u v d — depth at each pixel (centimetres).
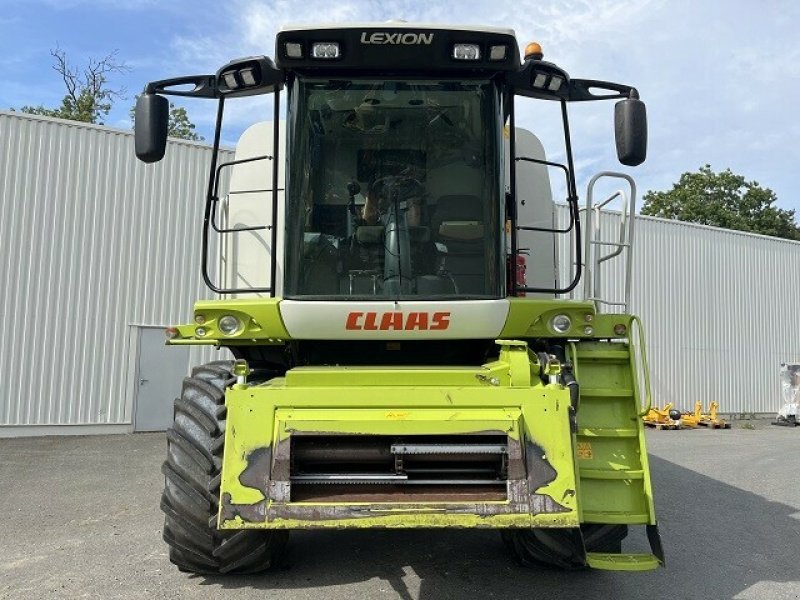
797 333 2131
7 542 557
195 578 462
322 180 421
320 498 341
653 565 373
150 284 1359
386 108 424
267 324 404
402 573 475
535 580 466
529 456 345
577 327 411
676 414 1340
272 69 428
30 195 1274
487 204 422
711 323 1966
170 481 419
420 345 441
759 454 1148
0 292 1239
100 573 474
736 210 4838
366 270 420
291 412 349
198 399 438
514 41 412
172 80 429
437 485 352
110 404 1309
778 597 446
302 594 433
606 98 454
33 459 1000
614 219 1819
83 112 3612
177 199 1394
